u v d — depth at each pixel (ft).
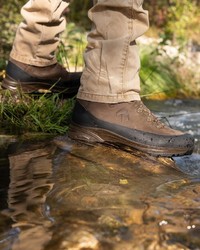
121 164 6.20
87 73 6.70
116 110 6.67
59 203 4.80
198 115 11.41
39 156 6.31
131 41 6.54
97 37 6.57
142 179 5.73
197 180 5.90
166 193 5.28
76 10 26.50
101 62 6.52
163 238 4.23
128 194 5.16
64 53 12.07
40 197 4.94
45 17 8.02
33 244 4.00
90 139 6.88
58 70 8.63
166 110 12.12
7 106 8.11
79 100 6.91
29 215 4.51
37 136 7.31
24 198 4.91
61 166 5.94
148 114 6.76
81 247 4.00
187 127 10.02
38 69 8.46
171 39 20.98
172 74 16.44
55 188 5.19
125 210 4.72
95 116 6.75
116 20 6.40
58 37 8.53
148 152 6.58
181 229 4.41
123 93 6.64
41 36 8.18
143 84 14.35
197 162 6.83
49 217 4.48
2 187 5.20
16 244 4.00
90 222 4.41
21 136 7.27
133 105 6.70
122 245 4.07
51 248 3.96
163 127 6.78
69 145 6.84
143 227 4.39
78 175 5.66
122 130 6.64
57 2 7.96
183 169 6.45
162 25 26.86
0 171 5.70
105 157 6.40
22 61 8.38
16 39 8.39
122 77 6.59
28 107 8.09
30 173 5.66
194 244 4.19
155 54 16.90
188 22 27.63
